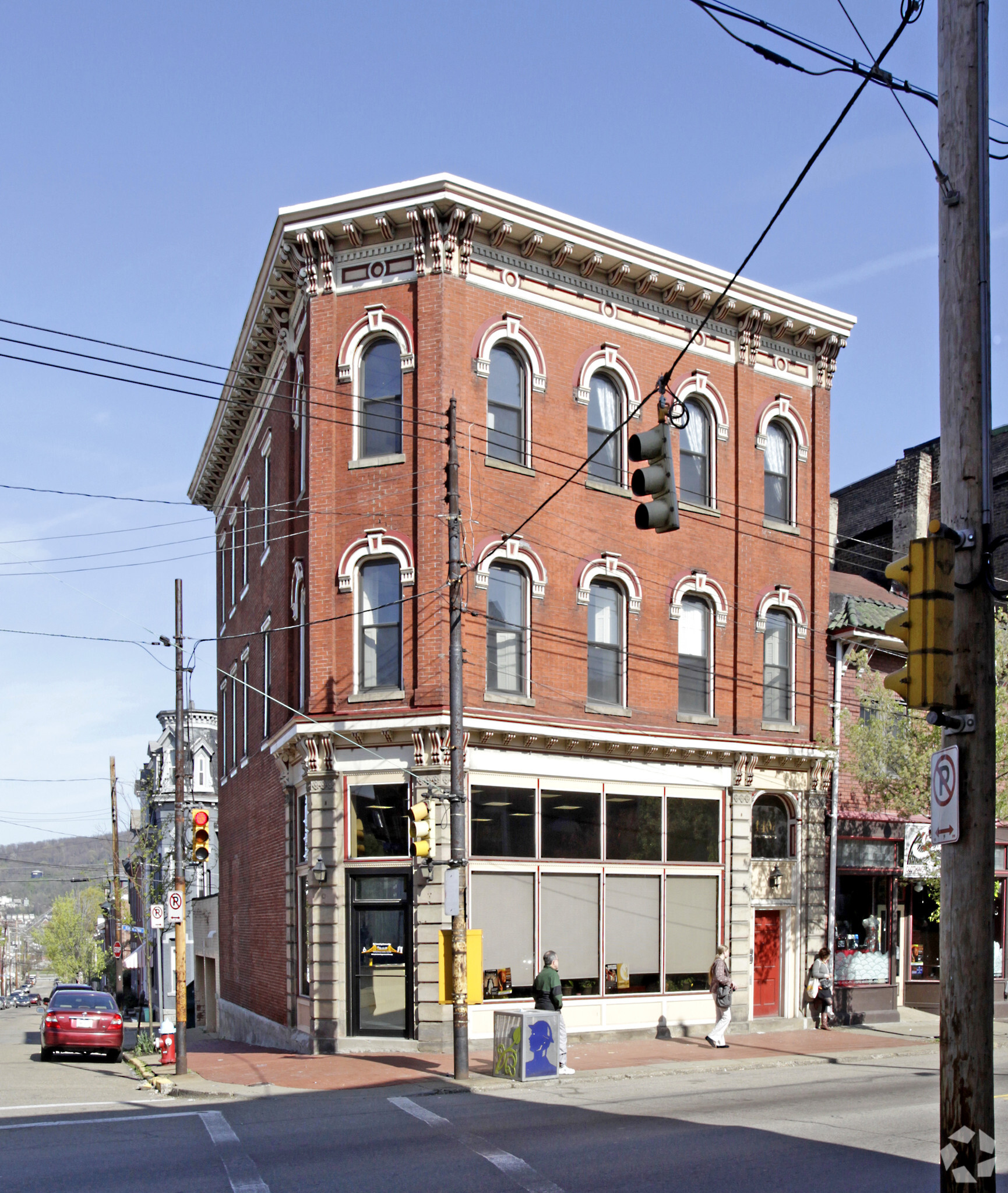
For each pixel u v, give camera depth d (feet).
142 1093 61.36
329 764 73.87
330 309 76.95
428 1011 69.41
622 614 81.46
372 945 72.33
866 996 89.66
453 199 73.67
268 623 93.30
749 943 83.92
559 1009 61.72
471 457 74.33
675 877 81.15
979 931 26.25
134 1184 36.11
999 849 98.53
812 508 92.43
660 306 84.89
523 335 77.66
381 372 76.43
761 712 87.25
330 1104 52.60
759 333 89.71
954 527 27.73
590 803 77.56
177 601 76.89
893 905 93.45
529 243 77.30
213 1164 39.06
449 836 70.13
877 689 86.79
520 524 76.28
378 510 74.69
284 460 87.15
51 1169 38.32
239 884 104.99
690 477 86.38
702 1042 76.74
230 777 112.27
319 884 73.15
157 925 92.48
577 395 79.97
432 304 74.38
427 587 72.79
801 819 88.58
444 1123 46.55
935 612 27.12
